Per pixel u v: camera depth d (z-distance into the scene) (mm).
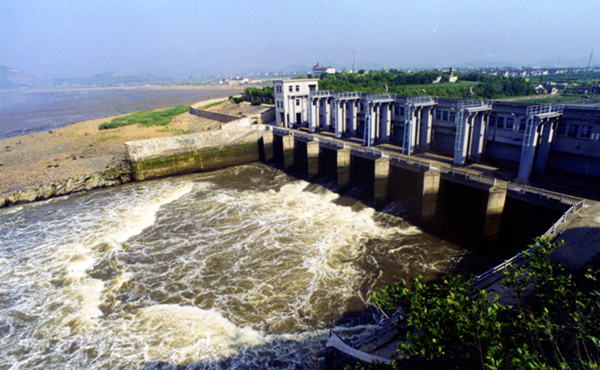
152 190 55688
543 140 36312
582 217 26844
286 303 28266
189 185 57656
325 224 41375
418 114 49406
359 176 53531
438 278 30531
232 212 45844
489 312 11938
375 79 94688
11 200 50188
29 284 32000
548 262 14234
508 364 10281
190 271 33156
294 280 31109
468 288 15430
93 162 67250
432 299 13469
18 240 39844
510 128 40812
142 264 34625
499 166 41812
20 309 28766
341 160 49938
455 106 47156
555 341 11695
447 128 48938
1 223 44375
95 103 198125
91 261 35500
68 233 41250
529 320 12836
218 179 61094
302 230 40062
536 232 31500
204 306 28328
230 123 72625
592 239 23859
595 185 33312
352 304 27844
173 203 49875
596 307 12758
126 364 23031
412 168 41719
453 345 12484
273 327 25797
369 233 38688
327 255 34750
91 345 24797
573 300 14469
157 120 100625
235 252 36062
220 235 39750
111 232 41188
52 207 49344
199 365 22641
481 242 33844
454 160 42875
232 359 23016
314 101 69188
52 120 136125
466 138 42594
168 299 29375
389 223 40469
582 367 10305
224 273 32625
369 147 53750
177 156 63125
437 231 38219
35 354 24297
